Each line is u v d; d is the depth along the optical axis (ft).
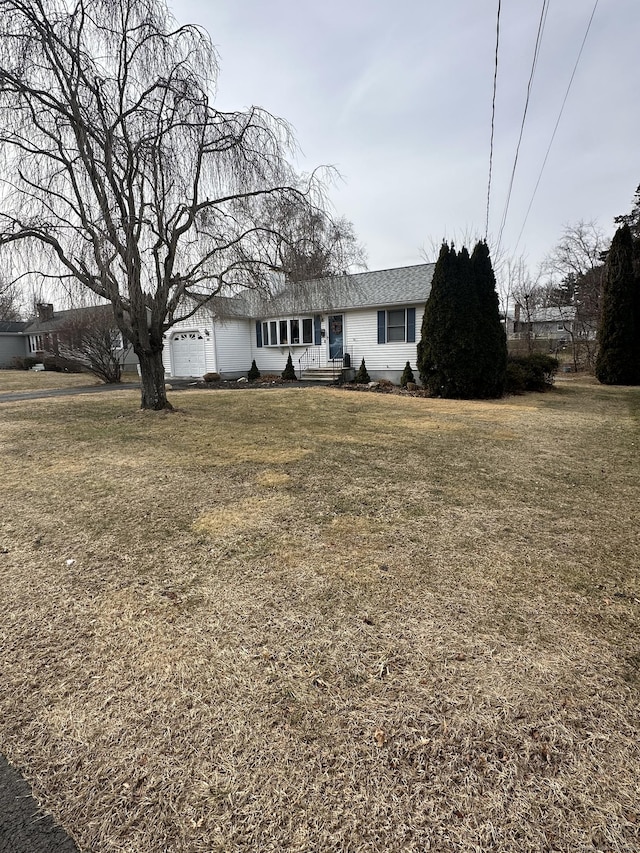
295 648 6.81
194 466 16.57
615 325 49.90
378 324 51.93
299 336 57.57
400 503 12.78
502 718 5.49
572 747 5.08
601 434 22.61
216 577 8.86
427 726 5.40
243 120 25.21
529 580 8.66
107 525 11.43
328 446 19.77
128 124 23.59
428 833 4.20
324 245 27.78
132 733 5.35
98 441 20.62
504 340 39.55
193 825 4.31
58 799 4.57
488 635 7.04
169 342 65.05
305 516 11.84
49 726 5.46
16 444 20.17
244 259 26.37
